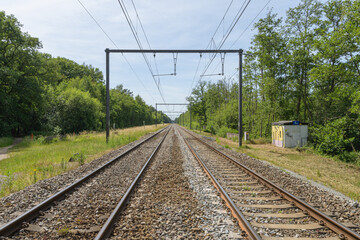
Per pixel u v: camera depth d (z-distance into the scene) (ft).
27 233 14.75
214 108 208.64
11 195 21.57
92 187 24.75
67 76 234.58
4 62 109.50
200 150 57.11
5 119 110.11
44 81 130.72
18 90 112.88
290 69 92.73
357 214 18.62
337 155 61.31
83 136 93.04
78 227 15.48
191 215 17.58
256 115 104.99
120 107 294.87
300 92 93.71
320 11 83.25
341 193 24.86
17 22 110.73
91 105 140.77
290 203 20.33
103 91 233.35
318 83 85.30
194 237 14.38
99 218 16.76
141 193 22.76
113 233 14.64
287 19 88.58
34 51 119.34
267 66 96.32
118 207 17.76
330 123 67.26
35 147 69.62
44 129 134.51
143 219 16.71
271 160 45.19
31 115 133.18
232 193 23.20
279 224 16.22
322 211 18.66
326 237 14.69
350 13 61.72
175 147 63.00
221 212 18.01
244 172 32.76
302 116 109.91
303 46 86.43
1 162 43.01
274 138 80.38
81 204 19.66
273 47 93.56
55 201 20.16
